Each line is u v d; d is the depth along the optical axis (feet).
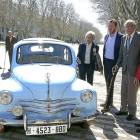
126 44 14.17
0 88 10.90
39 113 10.44
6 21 127.54
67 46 15.53
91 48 16.69
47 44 14.97
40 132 10.30
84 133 12.30
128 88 14.32
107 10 76.74
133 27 13.47
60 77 11.89
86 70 17.25
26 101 10.57
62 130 10.55
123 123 13.89
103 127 13.20
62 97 11.05
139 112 15.99
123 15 44.34
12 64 14.02
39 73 12.02
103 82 27.61
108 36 16.55
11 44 29.12
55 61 14.75
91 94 11.39
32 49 14.74
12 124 10.19
